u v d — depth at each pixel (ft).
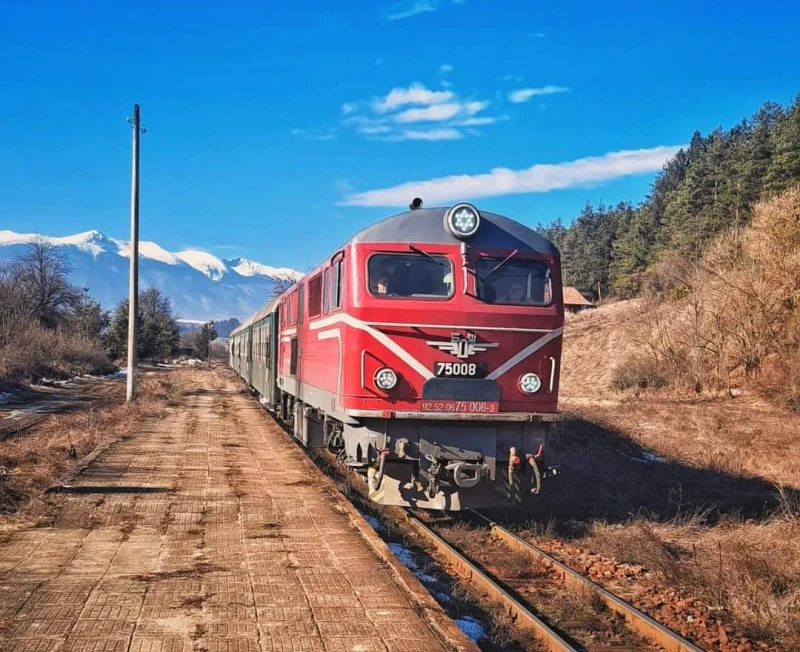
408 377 32.04
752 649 21.57
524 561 29.43
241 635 17.37
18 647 16.25
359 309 32.14
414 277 32.76
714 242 127.54
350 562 23.57
